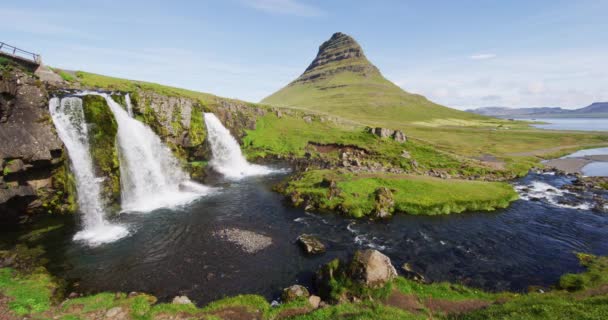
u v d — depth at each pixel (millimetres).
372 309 19281
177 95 65312
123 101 51375
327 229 35812
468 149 101812
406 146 84188
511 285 24000
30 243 30516
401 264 27469
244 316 19469
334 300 21391
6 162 29469
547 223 38000
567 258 28641
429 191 45938
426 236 33938
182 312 19625
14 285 22000
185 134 60938
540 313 16391
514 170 71062
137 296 21562
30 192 32062
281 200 46969
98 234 33594
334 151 82688
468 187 48969
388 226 36844
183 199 47625
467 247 31141
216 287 23766
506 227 36656
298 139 90688
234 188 54344
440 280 24812
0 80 29828
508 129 184375
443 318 18391
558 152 104125
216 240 32281
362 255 23141
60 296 21750
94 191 39844
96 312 19359
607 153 106688
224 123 79125
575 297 20578
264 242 31922
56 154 34875
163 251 29641
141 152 49281
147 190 48688
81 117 40625
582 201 47625
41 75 47594
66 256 28312
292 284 24359
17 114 31875
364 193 44281
